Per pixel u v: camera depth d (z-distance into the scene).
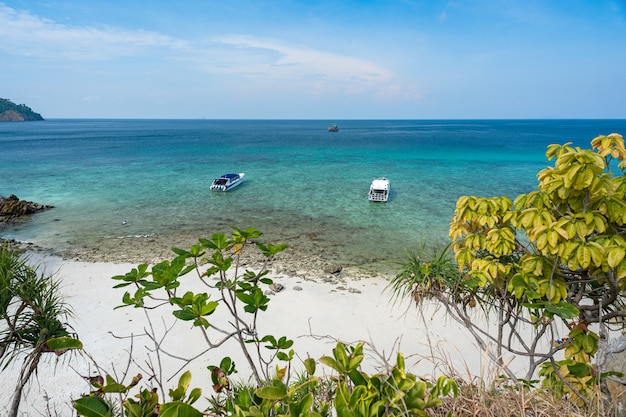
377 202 35.06
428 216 30.19
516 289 4.11
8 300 4.74
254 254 21.25
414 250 22.12
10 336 4.79
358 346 2.24
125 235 25.19
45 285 5.15
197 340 12.70
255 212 31.61
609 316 4.17
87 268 19.11
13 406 4.48
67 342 2.57
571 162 3.79
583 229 3.66
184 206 33.62
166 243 23.52
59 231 26.00
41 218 29.39
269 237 24.69
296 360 11.58
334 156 73.88
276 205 34.06
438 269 5.84
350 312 14.77
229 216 30.30
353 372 2.03
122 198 36.69
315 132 182.38
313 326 13.78
